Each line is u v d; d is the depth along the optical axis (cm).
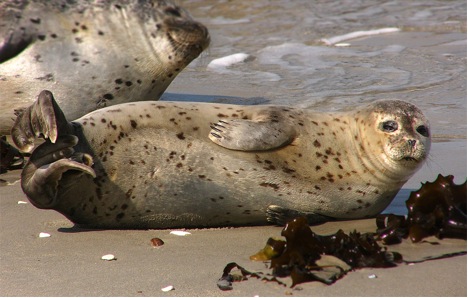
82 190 2275
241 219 2417
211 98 3912
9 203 2573
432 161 2980
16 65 3048
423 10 6138
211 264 2028
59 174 2134
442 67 4534
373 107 2514
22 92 3048
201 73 4488
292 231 2005
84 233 2314
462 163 2945
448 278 1888
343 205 2455
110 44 3145
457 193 2205
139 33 3184
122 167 2306
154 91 3247
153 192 2328
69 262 2066
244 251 2134
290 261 1950
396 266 1969
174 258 2083
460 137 3303
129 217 2348
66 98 3070
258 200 2386
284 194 2400
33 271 2002
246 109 2503
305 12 6100
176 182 2334
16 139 2219
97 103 3116
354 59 4775
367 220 2491
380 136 2444
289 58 4822
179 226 2403
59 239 2253
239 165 2367
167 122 2373
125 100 3173
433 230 2169
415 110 2511
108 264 2045
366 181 2461
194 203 2355
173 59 3203
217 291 1842
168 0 3303
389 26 5656
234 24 5788
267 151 2402
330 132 2495
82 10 3162
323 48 5075
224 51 4994
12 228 2341
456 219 2166
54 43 3097
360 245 2000
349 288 1841
